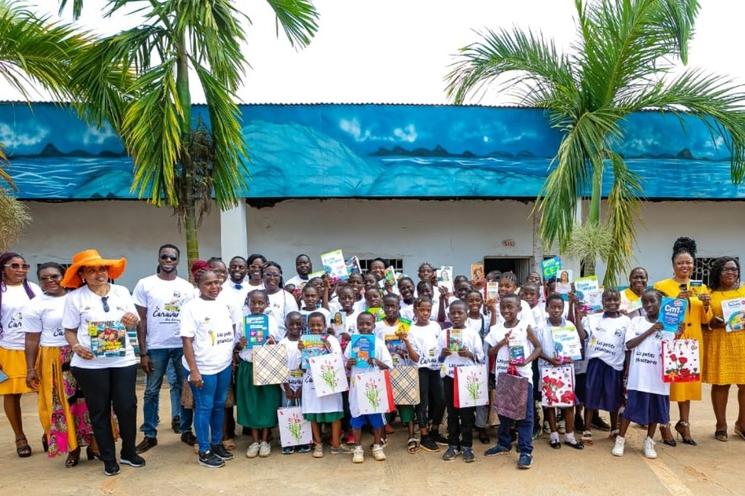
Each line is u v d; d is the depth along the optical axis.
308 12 7.57
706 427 5.75
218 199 7.67
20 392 5.04
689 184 9.89
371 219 11.12
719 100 8.62
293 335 5.16
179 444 5.38
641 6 8.03
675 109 8.91
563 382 4.96
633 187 9.09
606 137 9.23
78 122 8.75
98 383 4.49
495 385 5.11
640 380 4.86
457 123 9.41
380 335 5.23
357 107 9.19
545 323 5.34
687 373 4.73
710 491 4.21
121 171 8.82
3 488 4.36
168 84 6.61
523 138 9.56
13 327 5.03
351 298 5.59
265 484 4.41
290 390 5.07
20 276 5.16
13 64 7.26
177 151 6.79
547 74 9.06
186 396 5.08
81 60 7.00
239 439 5.56
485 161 9.49
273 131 9.02
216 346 4.77
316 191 9.11
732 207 11.91
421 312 5.21
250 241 10.85
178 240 10.70
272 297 5.64
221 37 7.07
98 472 4.68
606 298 5.22
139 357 5.13
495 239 11.40
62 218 10.47
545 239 8.55
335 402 4.99
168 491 4.29
